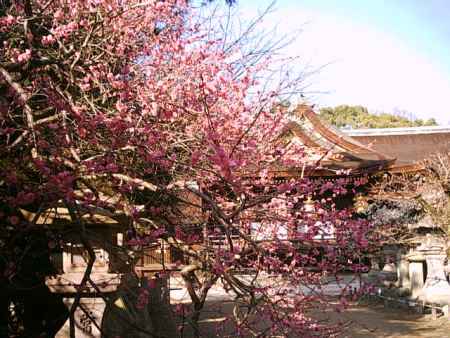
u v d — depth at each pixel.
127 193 5.47
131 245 5.05
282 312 5.86
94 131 4.88
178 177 5.67
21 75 5.47
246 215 5.88
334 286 14.02
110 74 5.30
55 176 4.23
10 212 5.09
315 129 19.45
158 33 7.23
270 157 6.60
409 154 32.09
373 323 11.11
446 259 12.81
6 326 6.64
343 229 6.34
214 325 9.16
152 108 5.08
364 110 46.72
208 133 4.75
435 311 11.92
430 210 12.87
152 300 7.78
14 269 5.11
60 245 5.56
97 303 5.50
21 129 4.76
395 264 15.55
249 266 6.19
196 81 5.77
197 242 5.07
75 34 5.88
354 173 14.42
